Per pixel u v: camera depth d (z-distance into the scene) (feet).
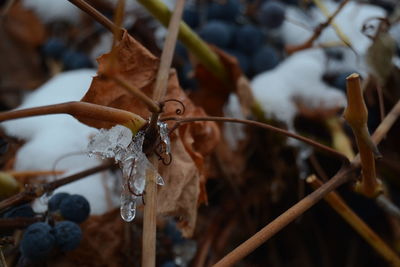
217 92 2.07
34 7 2.30
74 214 1.74
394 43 1.93
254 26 2.14
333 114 2.04
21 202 1.74
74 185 1.91
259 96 2.03
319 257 2.17
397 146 2.10
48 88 2.13
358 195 2.09
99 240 1.84
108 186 1.92
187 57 2.11
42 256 1.68
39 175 1.92
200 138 1.85
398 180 2.11
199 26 2.15
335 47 2.12
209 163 1.99
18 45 2.31
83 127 2.00
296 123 2.09
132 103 1.73
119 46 1.74
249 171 2.08
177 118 1.69
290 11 2.22
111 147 1.63
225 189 2.08
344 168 1.72
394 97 2.04
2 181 1.83
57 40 2.27
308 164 2.11
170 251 1.90
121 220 1.86
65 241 1.70
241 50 2.10
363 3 2.22
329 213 2.15
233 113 2.08
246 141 2.07
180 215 1.72
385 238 2.13
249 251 1.64
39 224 1.69
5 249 1.84
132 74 1.76
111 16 2.27
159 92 1.70
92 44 2.27
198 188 1.74
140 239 1.86
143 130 1.61
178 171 1.73
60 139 1.97
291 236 2.15
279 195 2.06
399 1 2.27
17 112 1.55
